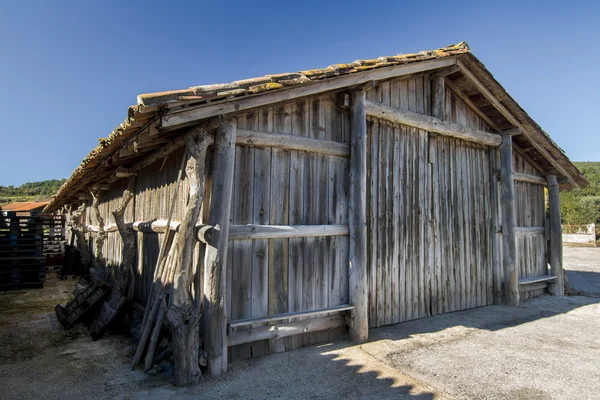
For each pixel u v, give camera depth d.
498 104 6.25
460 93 6.23
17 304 6.86
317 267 4.35
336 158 4.63
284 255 4.10
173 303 3.34
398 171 5.36
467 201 6.32
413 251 5.46
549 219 7.95
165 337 3.96
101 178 7.43
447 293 5.89
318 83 4.08
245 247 3.83
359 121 4.62
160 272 4.06
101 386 3.25
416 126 5.55
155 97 2.90
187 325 3.29
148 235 5.39
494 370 3.66
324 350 4.13
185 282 3.41
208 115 3.34
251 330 3.78
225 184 3.54
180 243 3.42
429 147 5.82
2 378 3.45
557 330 5.07
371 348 4.21
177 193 4.31
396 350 4.16
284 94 3.83
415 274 5.47
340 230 4.52
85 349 4.26
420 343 4.41
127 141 4.16
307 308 4.22
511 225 6.62
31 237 8.80
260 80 3.61
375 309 4.98
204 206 3.72
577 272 11.62
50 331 5.00
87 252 9.91
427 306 5.60
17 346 4.38
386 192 5.19
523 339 4.64
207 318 3.46
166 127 3.20
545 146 7.18
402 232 5.34
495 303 6.60
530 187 7.80
